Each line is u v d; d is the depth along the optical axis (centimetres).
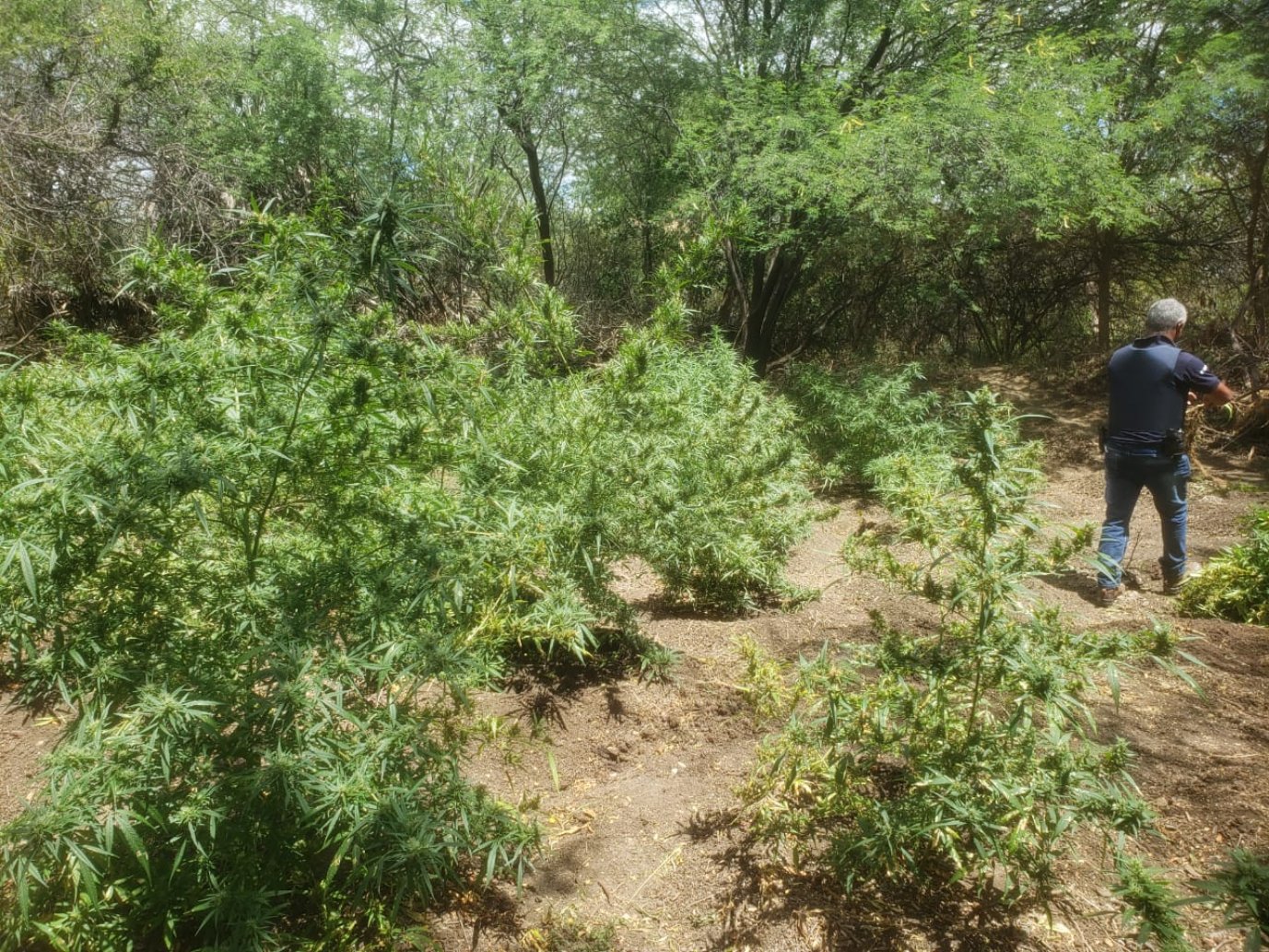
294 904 239
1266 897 178
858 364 1173
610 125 1376
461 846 237
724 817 285
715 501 439
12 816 275
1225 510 672
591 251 1596
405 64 1359
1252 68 908
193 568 250
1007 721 240
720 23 1246
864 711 241
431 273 930
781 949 233
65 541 217
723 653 397
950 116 892
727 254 1255
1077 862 256
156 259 271
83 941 212
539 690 364
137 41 1299
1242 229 1228
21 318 1119
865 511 697
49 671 228
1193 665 378
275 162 1338
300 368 237
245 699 216
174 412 245
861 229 1052
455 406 289
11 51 1202
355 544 270
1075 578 537
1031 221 1082
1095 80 969
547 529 342
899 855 248
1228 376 922
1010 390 1099
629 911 250
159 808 210
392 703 227
